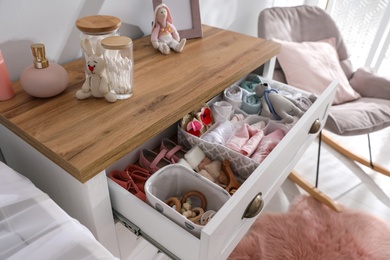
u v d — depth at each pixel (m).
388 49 2.07
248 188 0.65
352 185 1.62
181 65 0.90
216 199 0.77
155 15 0.96
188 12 1.05
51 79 0.69
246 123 1.01
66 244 0.48
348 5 2.07
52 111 0.69
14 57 0.79
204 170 0.88
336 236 1.35
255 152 0.91
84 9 0.88
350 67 1.80
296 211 1.46
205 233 0.56
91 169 0.57
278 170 0.84
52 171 0.68
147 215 0.67
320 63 1.64
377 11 1.99
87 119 0.67
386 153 1.84
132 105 0.72
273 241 1.32
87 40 0.69
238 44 1.05
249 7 1.72
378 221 1.43
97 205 0.65
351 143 1.91
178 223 0.66
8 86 0.71
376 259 1.27
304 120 0.86
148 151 0.97
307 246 1.31
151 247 1.04
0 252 0.48
